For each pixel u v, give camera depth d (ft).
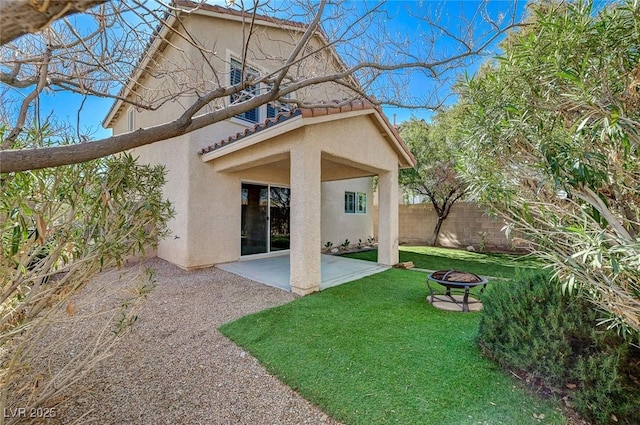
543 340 10.51
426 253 44.42
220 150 28.27
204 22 28.71
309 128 22.58
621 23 6.63
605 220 7.14
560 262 7.87
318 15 10.61
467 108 9.78
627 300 6.94
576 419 9.14
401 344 14.15
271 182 38.70
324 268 32.14
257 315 17.94
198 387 11.17
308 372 11.89
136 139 7.02
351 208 53.01
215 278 27.14
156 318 17.72
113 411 9.84
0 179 7.42
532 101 7.95
